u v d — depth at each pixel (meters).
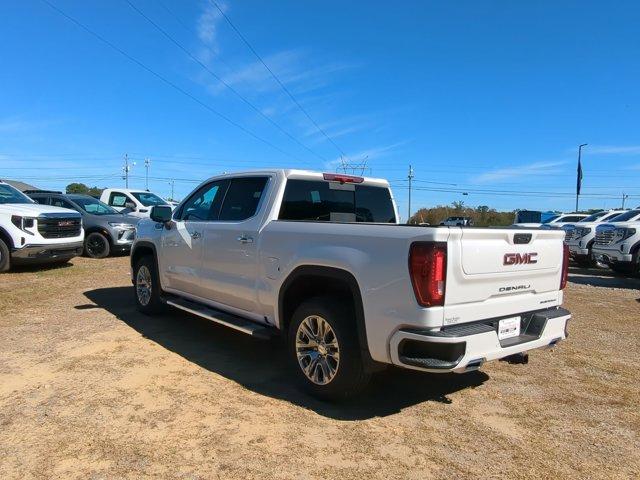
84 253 13.99
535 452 3.47
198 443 3.44
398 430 3.73
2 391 4.24
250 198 5.25
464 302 3.61
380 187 6.01
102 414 3.85
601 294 9.95
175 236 6.19
